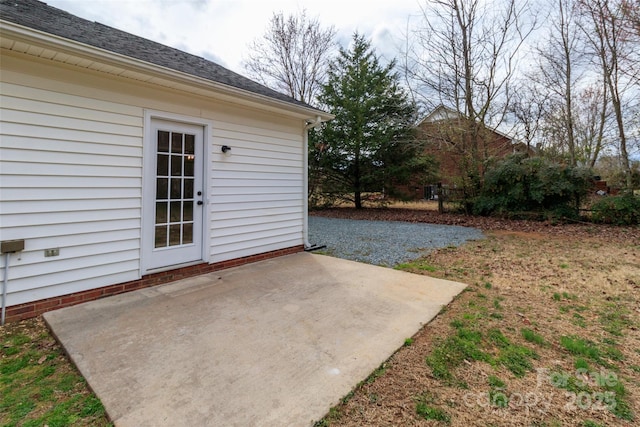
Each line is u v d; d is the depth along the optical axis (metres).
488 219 9.00
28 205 2.72
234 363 1.98
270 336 2.34
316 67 14.96
